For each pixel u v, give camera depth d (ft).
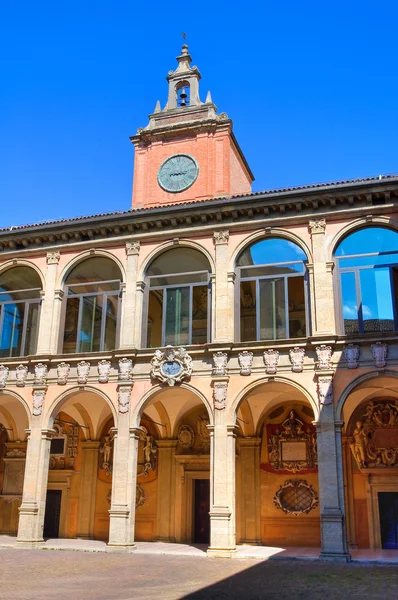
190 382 82.69
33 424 87.61
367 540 84.64
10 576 55.52
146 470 98.17
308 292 82.74
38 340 91.91
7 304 97.76
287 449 92.12
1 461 106.32
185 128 112.78
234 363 81.56
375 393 87.10
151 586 51.06
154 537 94.99
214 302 85.40
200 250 88.94
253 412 92.94
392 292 79.97
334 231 83.61
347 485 87.35
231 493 76.89
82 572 59.06
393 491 85.56
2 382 91.25
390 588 51.01
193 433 97.81
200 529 94.63
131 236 92.53
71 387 87.66
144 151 115.55
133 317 88.48
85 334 91.97
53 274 95.04
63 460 102.68
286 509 89.81
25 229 96.22
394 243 81.71
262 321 84.23
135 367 85.81
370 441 87.71
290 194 84.48
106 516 98.37
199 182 109.50
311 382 77.77
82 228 94.48
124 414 83.97
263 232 86.48
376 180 81.61
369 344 77.10
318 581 54.65
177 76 120.78
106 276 93.97
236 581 54.34
